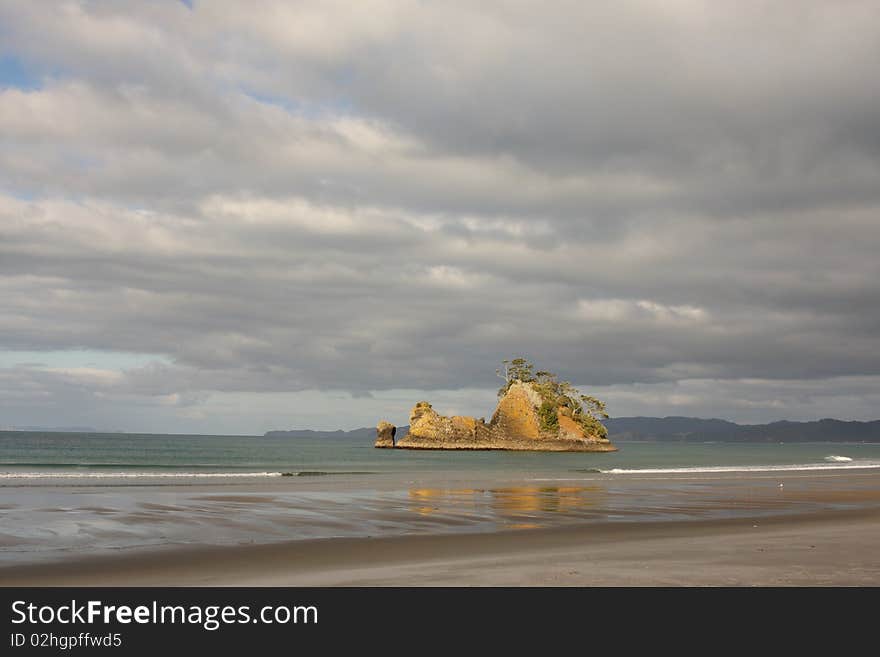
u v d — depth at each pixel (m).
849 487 42.62
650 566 14.66
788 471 65.38
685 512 27.27
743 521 24.19
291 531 20.47
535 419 169.88
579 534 20.45
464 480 45.97
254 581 13.45
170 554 16.36
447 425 167.38
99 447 135.00
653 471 63.22
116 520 22.02
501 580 13.25
